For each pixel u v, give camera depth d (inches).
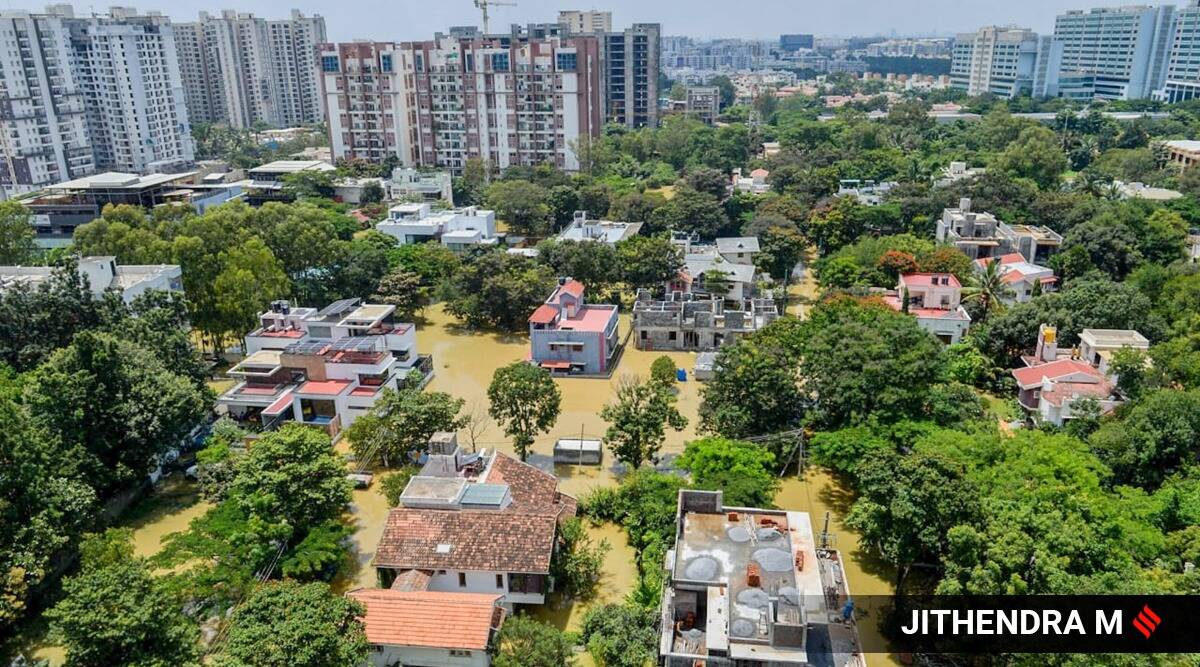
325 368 2519.7
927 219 4202.8
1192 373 2208.4
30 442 1685.5
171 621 1259.8
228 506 1723.7
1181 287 2878.9
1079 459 1750.7
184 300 2775.6
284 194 5191.9
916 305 3125.0
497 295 3388.3
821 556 1440.7
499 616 1443.2
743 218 4731.8
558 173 5654.5
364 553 1887.3
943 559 1456.7
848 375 2071.9
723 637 1126.4
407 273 3590.1
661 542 1686.8
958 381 2600.9
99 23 6584.6
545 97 6058.1
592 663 1446.9
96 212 4633.4
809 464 2201.0
